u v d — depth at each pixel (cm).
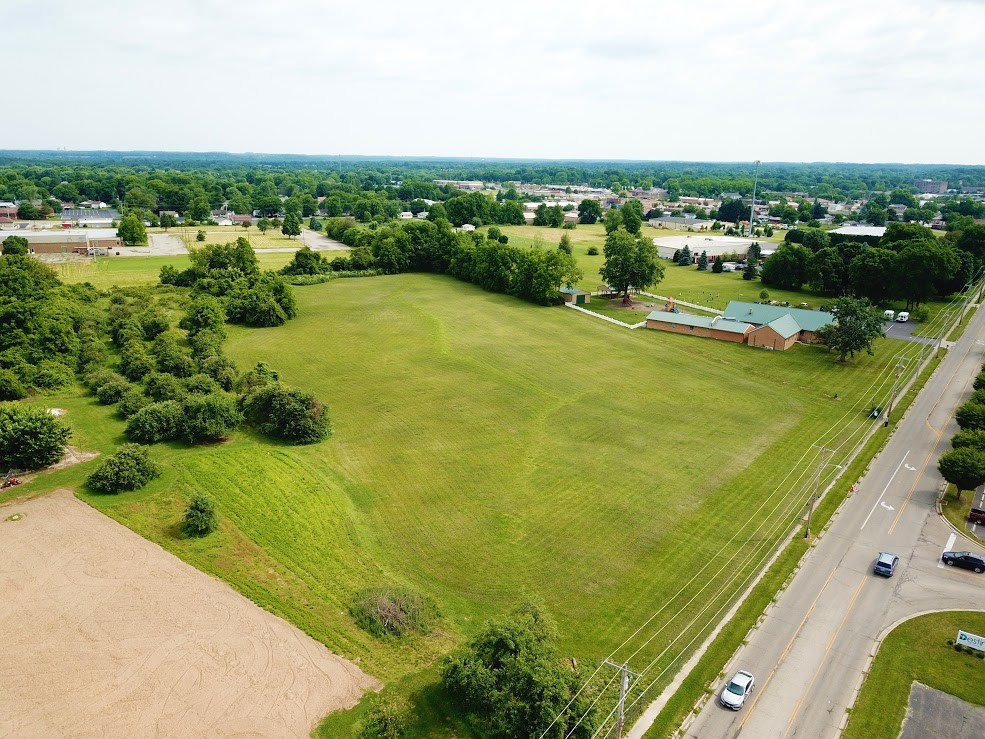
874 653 4047
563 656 3872
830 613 4400
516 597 4441
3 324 8412
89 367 8331
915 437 7181
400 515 5384
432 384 8319
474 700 3488
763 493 5881
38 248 16850
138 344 8881
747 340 10519
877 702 3656
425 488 5800
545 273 12731
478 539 5072
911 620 4353
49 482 5725
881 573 4800
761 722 3503
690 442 6850
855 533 5353
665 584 4612
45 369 7969
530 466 6228
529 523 5291
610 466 6266
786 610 4416
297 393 6781
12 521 5116
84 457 6206
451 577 4631
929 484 6184
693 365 9388
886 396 8331
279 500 5522
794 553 5047
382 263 15650
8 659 3741
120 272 14600
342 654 3891
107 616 4109
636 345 10331
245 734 3306
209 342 9088
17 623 4028
